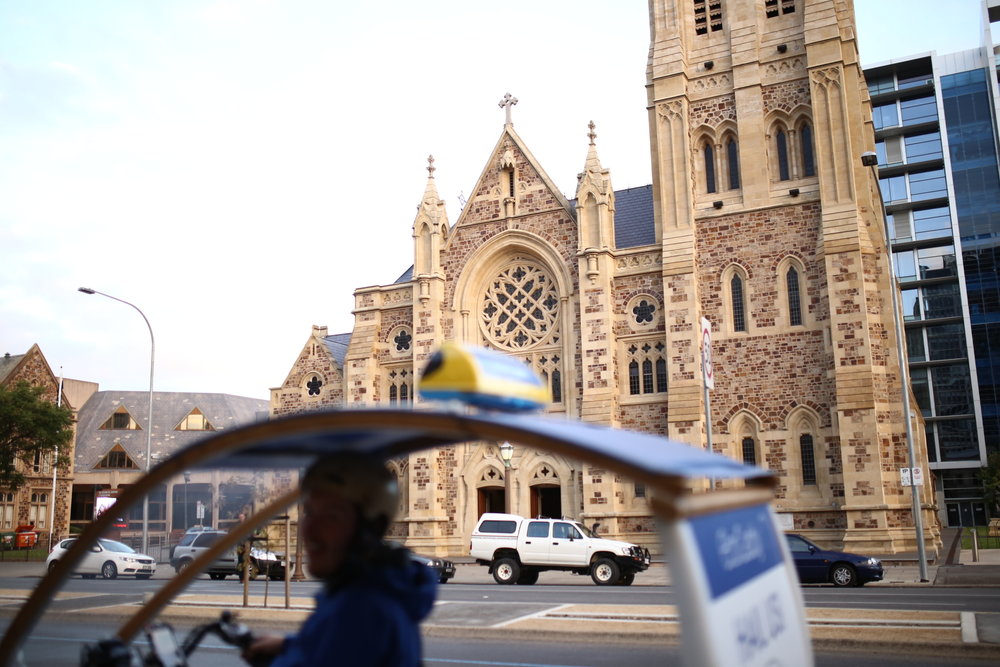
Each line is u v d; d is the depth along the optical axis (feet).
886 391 126.41
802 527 127.65
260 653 17.02
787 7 146.61
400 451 18.74
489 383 13.33
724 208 141.79
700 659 11.84
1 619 62.34
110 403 307.37
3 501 233.35
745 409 133.90
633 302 144.87
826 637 47.55
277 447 18.16
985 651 44.37
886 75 348.18
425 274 159.22
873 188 139.74
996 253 321.93
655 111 148.77
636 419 140.67
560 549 101.45
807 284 133.80
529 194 156.15
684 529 12.19
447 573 108.68
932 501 154.10
